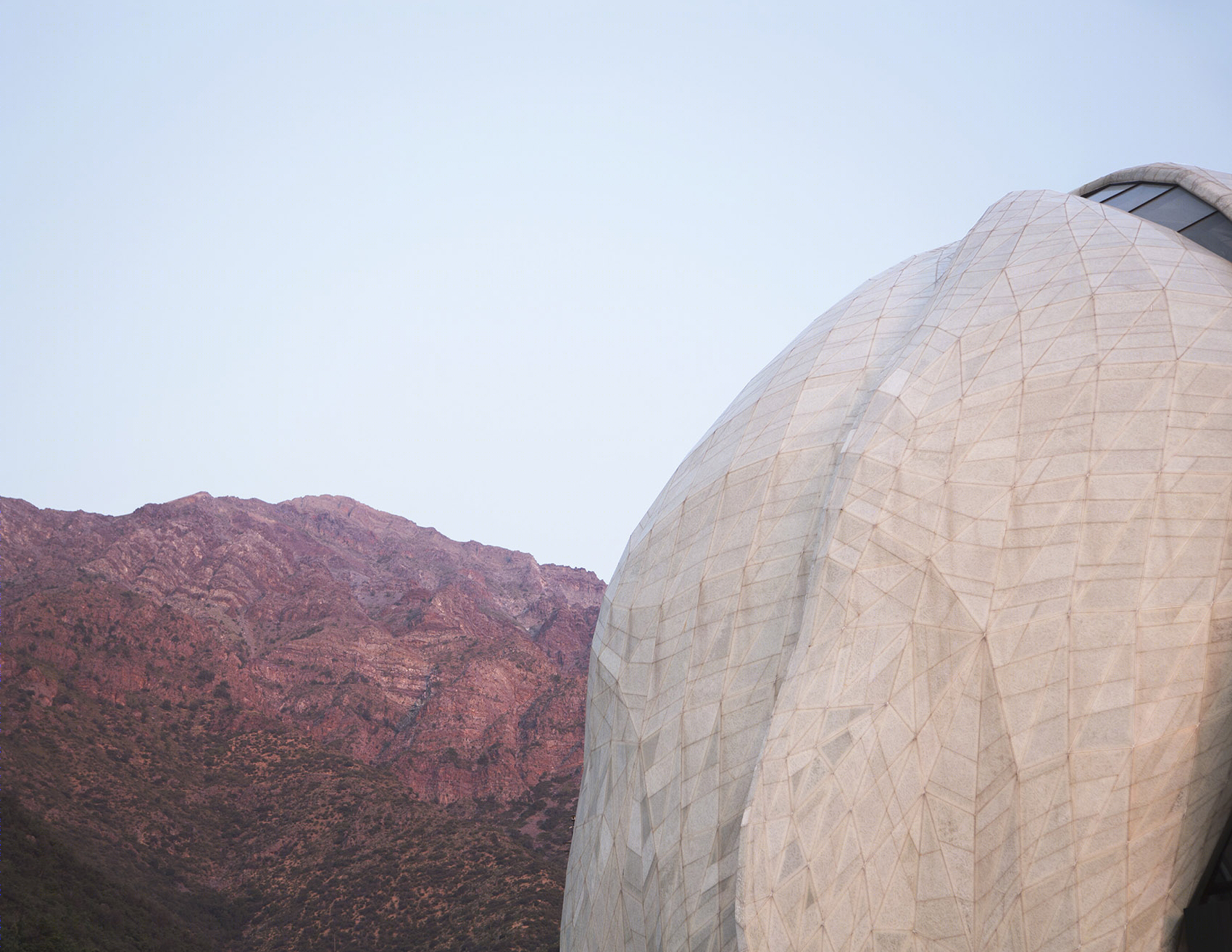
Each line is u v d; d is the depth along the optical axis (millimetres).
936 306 22984
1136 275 20234
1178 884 14453
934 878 15273
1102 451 17109
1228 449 16250
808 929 15711
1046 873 14562
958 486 18125
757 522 22266
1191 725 14664
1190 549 15586
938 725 16078
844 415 22922
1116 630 15297
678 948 18438
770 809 16672
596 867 22766
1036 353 19500
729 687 20297
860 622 17719
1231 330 18031
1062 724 15047
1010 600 16344
